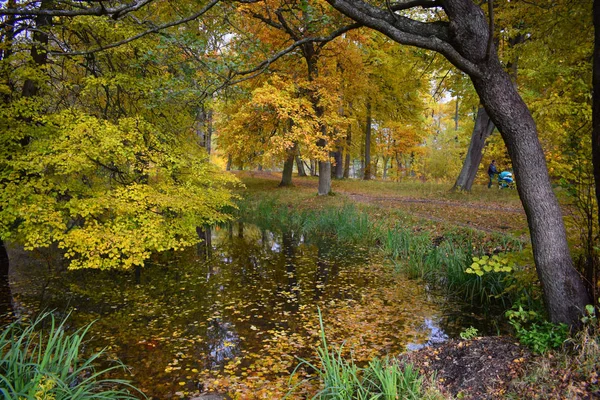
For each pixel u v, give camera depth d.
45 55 8.47
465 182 18.55
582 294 3.96
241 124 13.42
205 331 6.06
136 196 7.50
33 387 3.01
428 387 3.58
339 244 12.13
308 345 5.49
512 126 4.12
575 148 4.34
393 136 29.14
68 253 6.86
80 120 7.37
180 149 9.09
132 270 9.77
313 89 14.00
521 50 9.45
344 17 6.36
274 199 19.88
